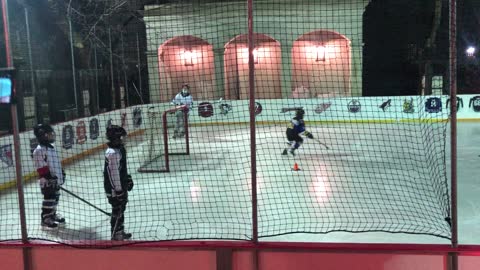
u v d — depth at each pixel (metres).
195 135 14.27
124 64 16.66
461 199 6.54
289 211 6.14
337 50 17.48
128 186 5.10
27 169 8.67
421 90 19.61
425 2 20.89
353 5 16.83
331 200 6.66
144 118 13.39
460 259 3.29
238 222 5.70
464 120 15.72
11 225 5.96
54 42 16.11
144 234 5.29
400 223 5.51
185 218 5.93
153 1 18.25
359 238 5.00
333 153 10.70
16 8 13.67
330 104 15.78
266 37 17.56
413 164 9.16
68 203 7.00
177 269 3.56
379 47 21.38
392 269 3.36
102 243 3.66
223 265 3.51
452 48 3.12
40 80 13.19
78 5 16.89
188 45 17.50
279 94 17.62
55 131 10.03
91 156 11.48
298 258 3.44
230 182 8.05
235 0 16.81
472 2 20.14
